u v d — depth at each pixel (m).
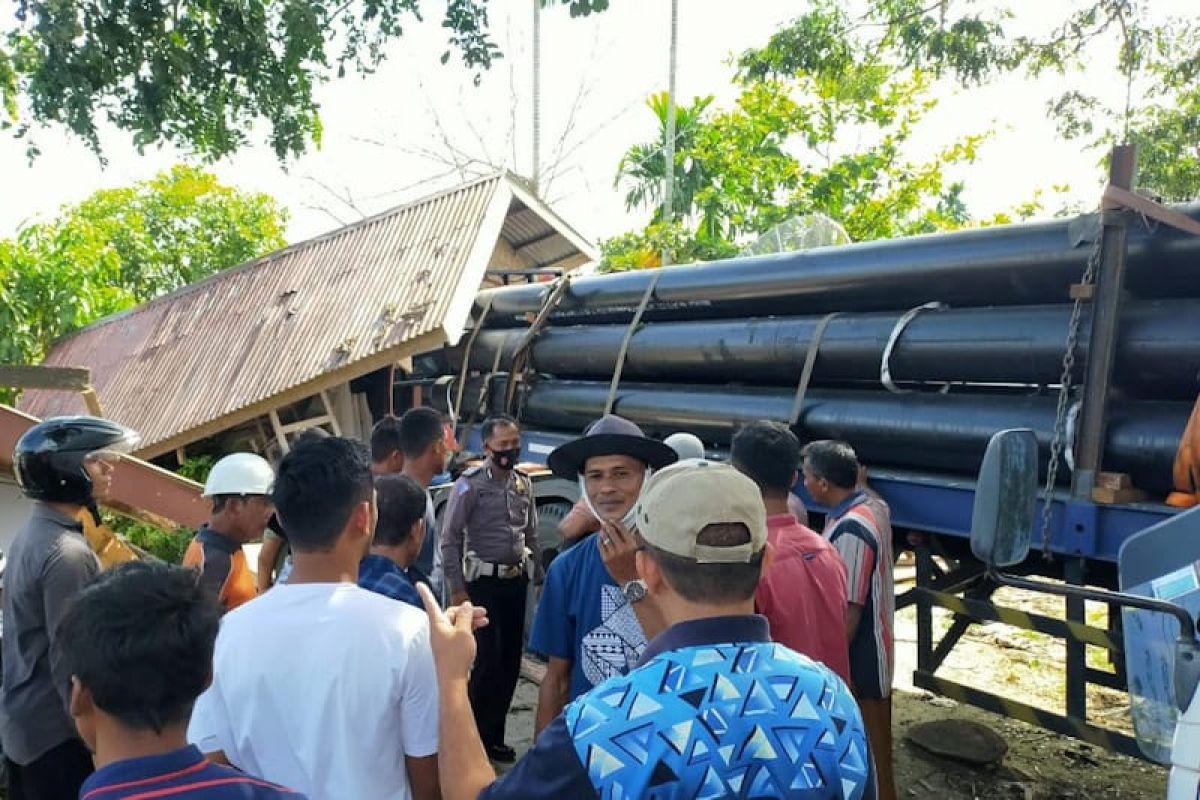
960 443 4.43
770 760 1.42
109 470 2.99
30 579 2.79
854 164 17.56
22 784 2.91
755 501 1.62
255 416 8.98
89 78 8.44
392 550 3.10
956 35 10.30
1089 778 4.73
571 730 1.46
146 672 1.50
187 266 22.22
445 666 1.94
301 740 1.96
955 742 4.96
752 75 11.88
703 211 19.53
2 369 5.83
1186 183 11.14
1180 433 3.70
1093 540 3.77
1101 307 3.88
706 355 5.96
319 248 10.70
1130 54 10.30
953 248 4.62
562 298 7.47
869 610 3.73
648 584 1.68
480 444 8.12
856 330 5.04
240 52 9.08
